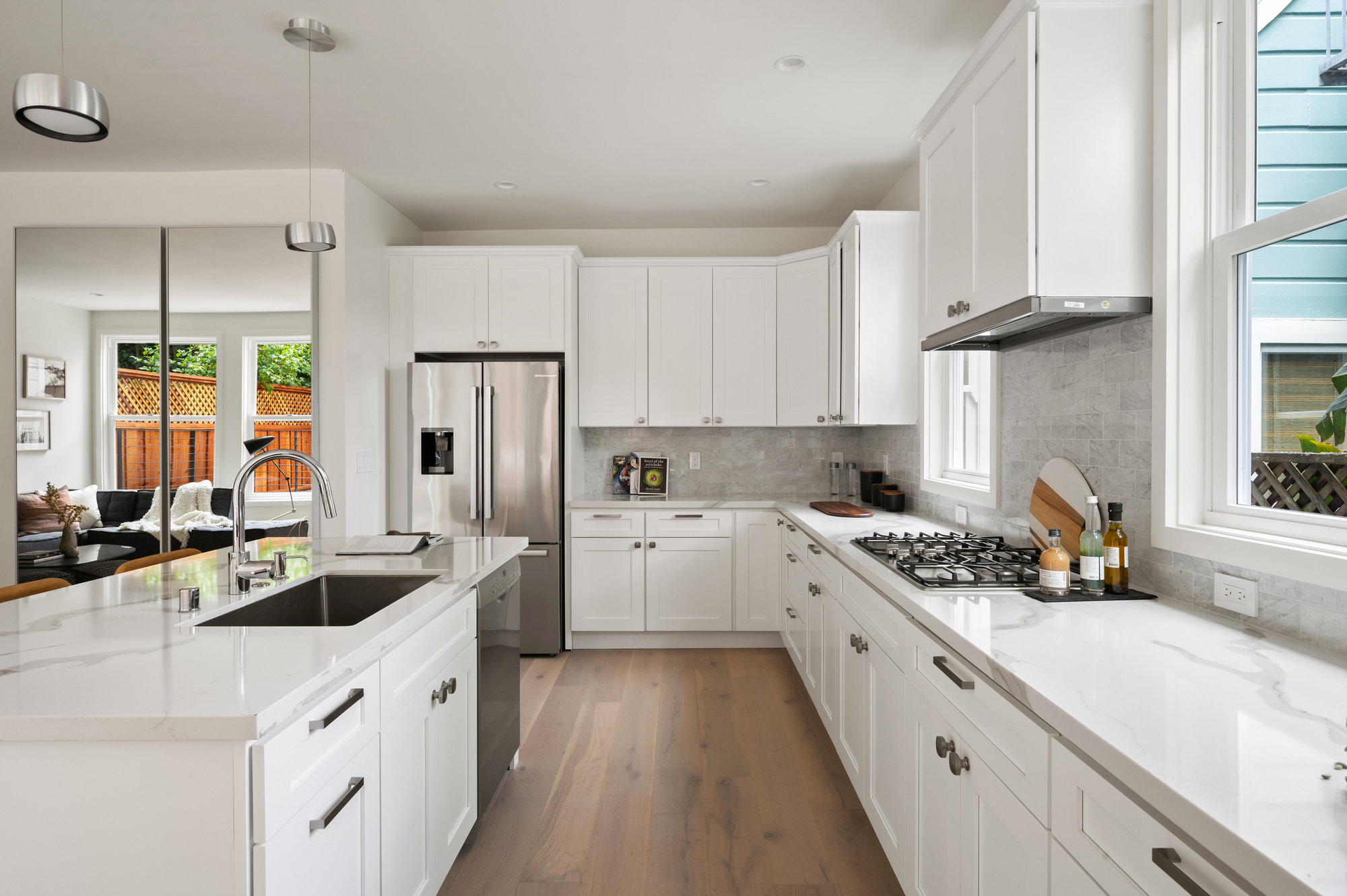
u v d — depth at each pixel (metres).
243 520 1.92
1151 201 1.71
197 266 3.77
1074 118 1.71
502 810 2.41
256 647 1.31
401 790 1.59
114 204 3.79
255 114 3.13
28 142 3.39
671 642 4.35
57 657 1.26
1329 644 1.30
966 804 1.40
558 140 3.41
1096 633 1.41
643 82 2.87
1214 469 1.66
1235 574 1.52
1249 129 1.60
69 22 2.43
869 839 2.24
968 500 2.92
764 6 2.37
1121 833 0.90
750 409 4.43
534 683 3.70
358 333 3.91
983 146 1.97
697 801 2.46
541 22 2.45
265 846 1.03
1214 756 0.86
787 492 4.80
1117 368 1.91
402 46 2.60
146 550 3.76
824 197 4.22
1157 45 1.68
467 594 2.11
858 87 2.91
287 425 3.77
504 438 4.15
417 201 4.27
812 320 4.20
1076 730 0.97
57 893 1.03
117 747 1.02
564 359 4.44
